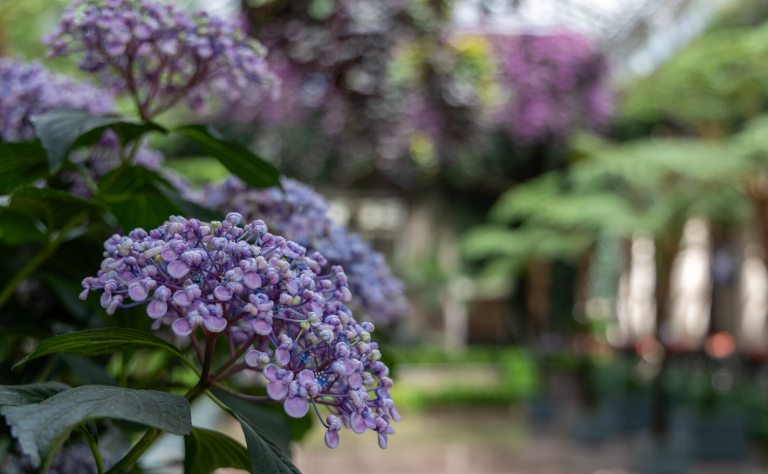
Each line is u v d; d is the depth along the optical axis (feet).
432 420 36.88
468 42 18.13
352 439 30.89
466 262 57.26
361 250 4.09
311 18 11.98
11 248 4.30
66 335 2.53
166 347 2.65
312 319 2.37
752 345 49.32
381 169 42.86
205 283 2.42
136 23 3.63
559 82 29.86
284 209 4.05
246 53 3.86
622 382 38.52
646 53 35.32
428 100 18.70
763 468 27.17
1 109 4.08
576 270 60.85
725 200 36.04
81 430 2.56
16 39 11.05
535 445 31.65
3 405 2.36
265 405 3.96
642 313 64.39
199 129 3.79
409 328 52.85
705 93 33.63
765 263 36.22
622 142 45.52
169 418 2.26
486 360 46.96
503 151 45.37
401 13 13.65
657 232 39.55
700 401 30.71
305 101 17.44
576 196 42.50
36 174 3.88
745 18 34.63
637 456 28.76
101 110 4.34
